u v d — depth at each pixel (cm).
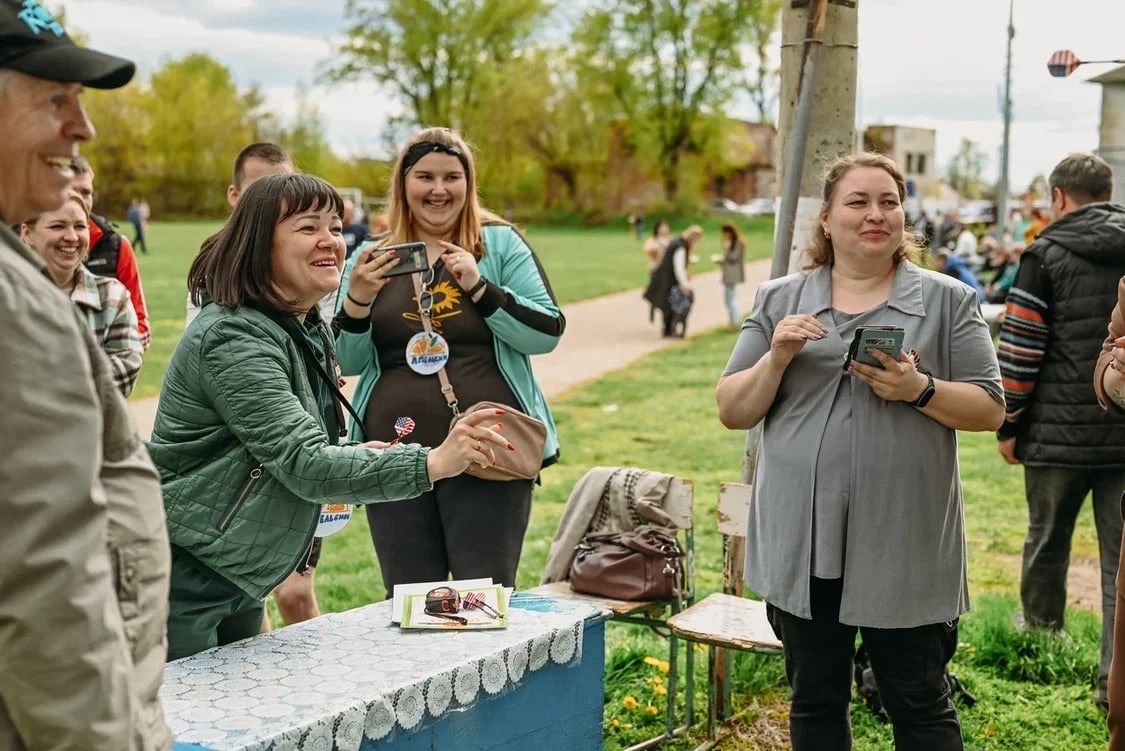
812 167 417
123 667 153
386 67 7019
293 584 410
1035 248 433
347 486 252
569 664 295
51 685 146
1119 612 285
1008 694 432
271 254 266
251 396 256
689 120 6856
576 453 966
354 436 379
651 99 6869
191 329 265
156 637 172
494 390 371
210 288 268
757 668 446
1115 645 287
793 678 303
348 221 1614
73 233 346
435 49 7006
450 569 362
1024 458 450
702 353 1634
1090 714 413
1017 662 452
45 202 170
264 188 267
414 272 361
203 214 7256
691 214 7006
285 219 264
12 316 147
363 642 279
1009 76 2902
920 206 2106
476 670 266
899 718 297
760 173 8406
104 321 364
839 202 293
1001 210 2966
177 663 263
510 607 309
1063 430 433
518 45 7106
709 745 389
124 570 165
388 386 372
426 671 258
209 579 268
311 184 270
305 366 280
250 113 7525
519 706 280
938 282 296
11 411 145
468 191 379
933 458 286
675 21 6656
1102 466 427
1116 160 1162
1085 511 776
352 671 258
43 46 162
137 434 173
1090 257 419
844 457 286
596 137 6981
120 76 170
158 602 171
